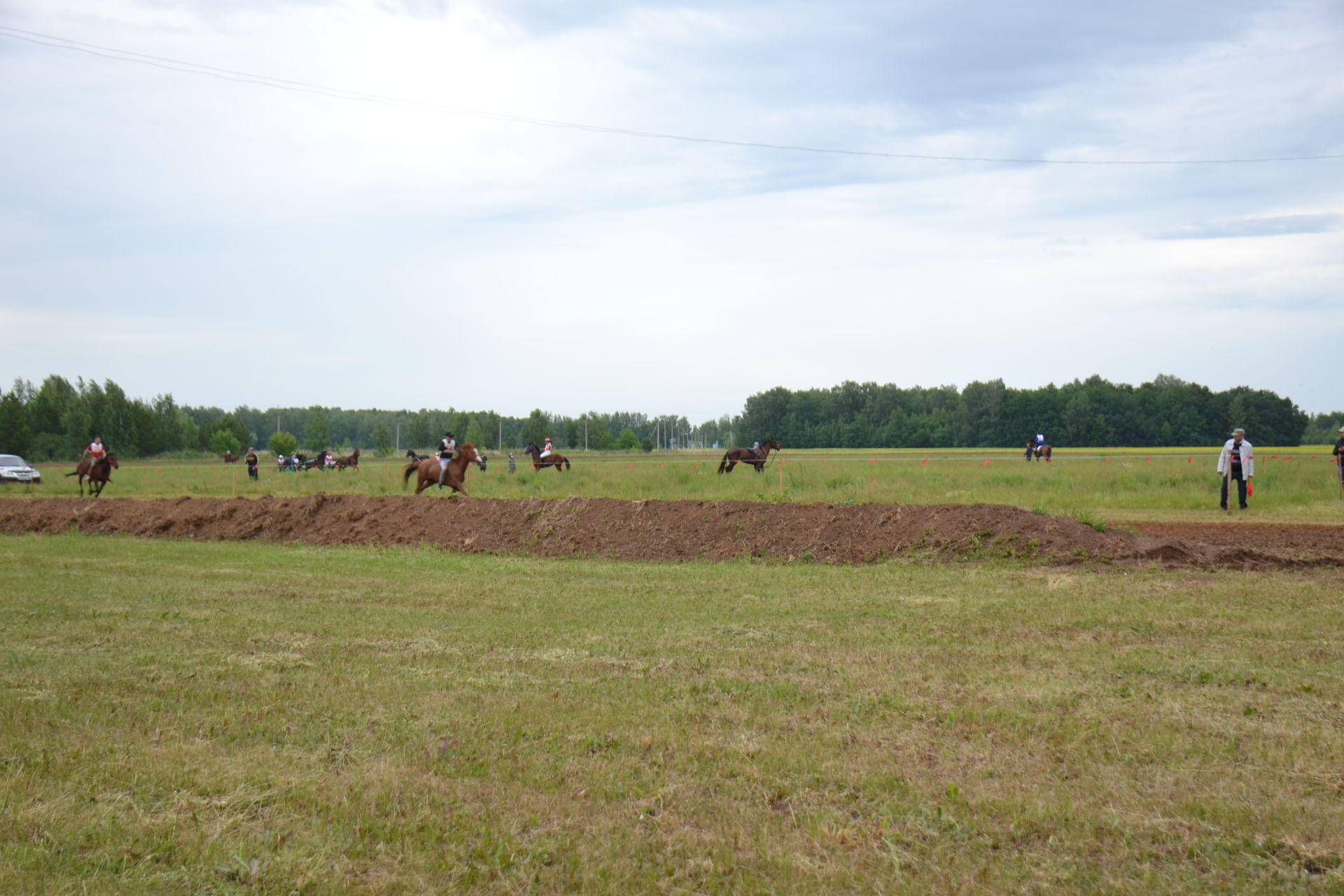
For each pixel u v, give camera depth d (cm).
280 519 1858
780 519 1481
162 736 602
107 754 568
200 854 438
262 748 577
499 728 605
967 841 440
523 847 440
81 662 793
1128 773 514
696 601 1052
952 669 727
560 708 643
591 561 1445
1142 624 871
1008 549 1284
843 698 659
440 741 580
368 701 668
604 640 856
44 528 2028
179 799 503
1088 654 764
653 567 1350
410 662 785
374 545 1683
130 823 472
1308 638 805
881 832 448
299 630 918
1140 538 1312
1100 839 440
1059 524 1324
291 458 5428
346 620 963
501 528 1636
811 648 810
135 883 412
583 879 409
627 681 710
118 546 1714
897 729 592
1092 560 1234
